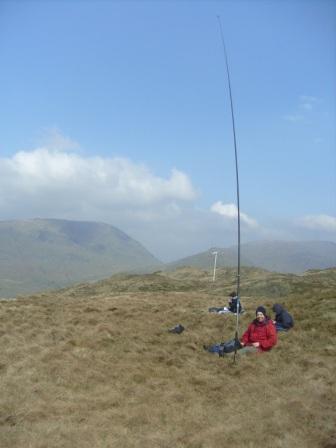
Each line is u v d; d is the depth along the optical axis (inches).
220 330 882.1
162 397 537.6
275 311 856.9
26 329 864.3
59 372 615.5
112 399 528.7
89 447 412.2
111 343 784.3
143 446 415.8
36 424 454.3
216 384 584.1
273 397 524.7
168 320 976.9
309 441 411.8
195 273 3312.0
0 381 574.2
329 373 587.2
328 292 1108.5
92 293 2780.5
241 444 414.3
